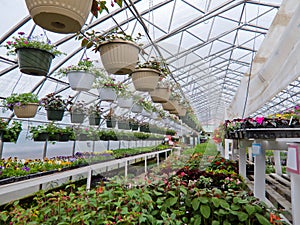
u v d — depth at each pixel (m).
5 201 2.67
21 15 2.37
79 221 1.10
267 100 2.01
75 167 2.74
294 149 1.09
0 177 2.09
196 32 4.39
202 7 3.60
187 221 1.24
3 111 3.26
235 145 3.61
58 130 3.55
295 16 1.19
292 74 1.35
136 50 0.90
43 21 0.60
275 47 1.50
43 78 3.64
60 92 4.26
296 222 1.13
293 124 1.56
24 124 4.04
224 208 1.29
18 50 1.71
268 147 1.79
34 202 2.27
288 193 2.00
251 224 1.25
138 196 1.17
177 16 3.62
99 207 1.18
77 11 0.58
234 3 3.91
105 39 0.92
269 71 1.76
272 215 1.21
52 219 1.20
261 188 1.78
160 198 1.32
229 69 8.22
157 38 3.98
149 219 1.11
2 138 3.06
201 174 1.96
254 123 1.73
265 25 4.83
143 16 3.29
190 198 1.37
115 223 1.07
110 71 0.91
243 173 2.64
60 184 3.09
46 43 1.84
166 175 0.96
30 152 3.92
